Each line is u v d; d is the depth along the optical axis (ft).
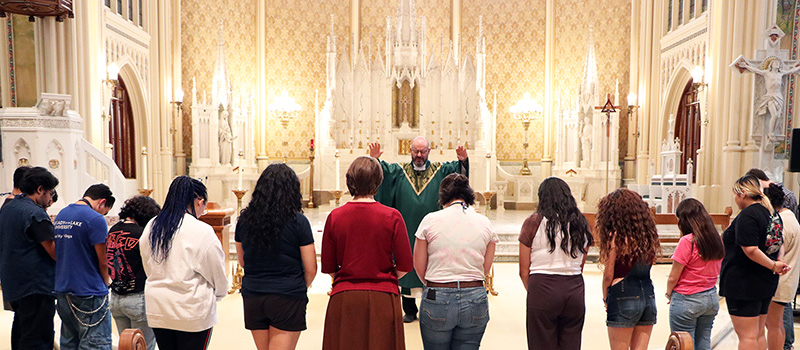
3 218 11.60
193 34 42.96
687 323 11.32
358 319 9.20
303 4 49.08
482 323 10.25
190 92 43.16
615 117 41.42
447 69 47.11
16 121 21.07
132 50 36.50
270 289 9.50
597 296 20.35
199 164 40.81
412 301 16.88
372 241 9.40
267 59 47.60
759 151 25.91
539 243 10.35
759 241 11.89
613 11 43.68
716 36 30.30
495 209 46.85
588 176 41.37
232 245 28.76
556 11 47.80
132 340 8.12
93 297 11.09
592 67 41.96
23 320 11.68
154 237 8.83
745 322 12.10
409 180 16.02
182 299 8.73
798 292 17.69
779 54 24.59
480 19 46.42
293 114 48.57
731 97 28.02
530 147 49.67
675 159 32.35
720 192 29.30
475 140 47.06
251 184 44.68
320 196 46.70
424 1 51.16
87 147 23.91
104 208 12.09
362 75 46.98
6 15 23.00
